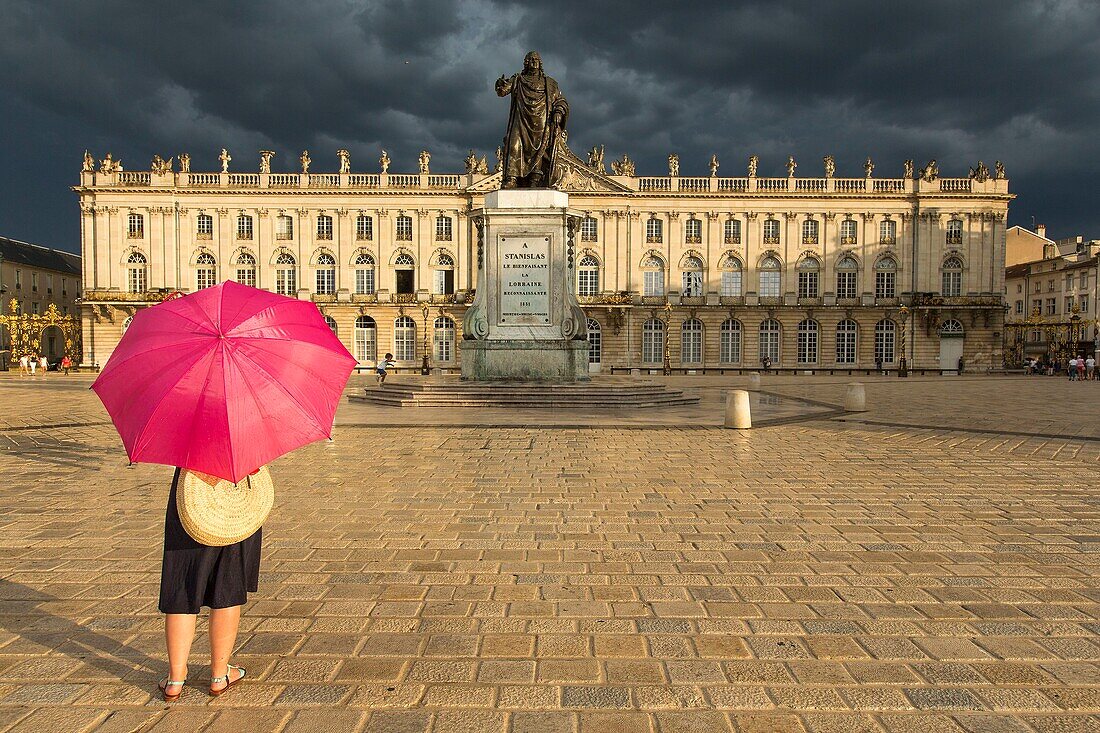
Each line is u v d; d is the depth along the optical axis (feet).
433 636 14.89
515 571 19.13
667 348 206.28
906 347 206.28
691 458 37.35
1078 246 243.40
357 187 203.10
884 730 11.32
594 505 26.63
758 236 207.21
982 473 33.30
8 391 99.60
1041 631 15.25
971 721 11.62
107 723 11.44
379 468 34.27
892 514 25.34
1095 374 165.89
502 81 67.72
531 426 50.37
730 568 19.42
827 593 17.48
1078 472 33.60
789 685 12.78
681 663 13.64
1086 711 11.93
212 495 11.51
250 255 203.31
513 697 12.33
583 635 14.94
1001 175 205.98
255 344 11.38
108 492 29.19
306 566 19.53
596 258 207.31
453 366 205.77
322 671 13.29
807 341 207.51
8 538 22.27
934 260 205.46
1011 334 265.75
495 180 203.21
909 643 14.58
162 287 200.54
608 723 11.48
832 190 206.08
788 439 44.75
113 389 11.16
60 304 255.09
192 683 12.76
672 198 206.69
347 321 205.26
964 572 19.10
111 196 200.64
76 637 14.84
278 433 11.08
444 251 205.98
